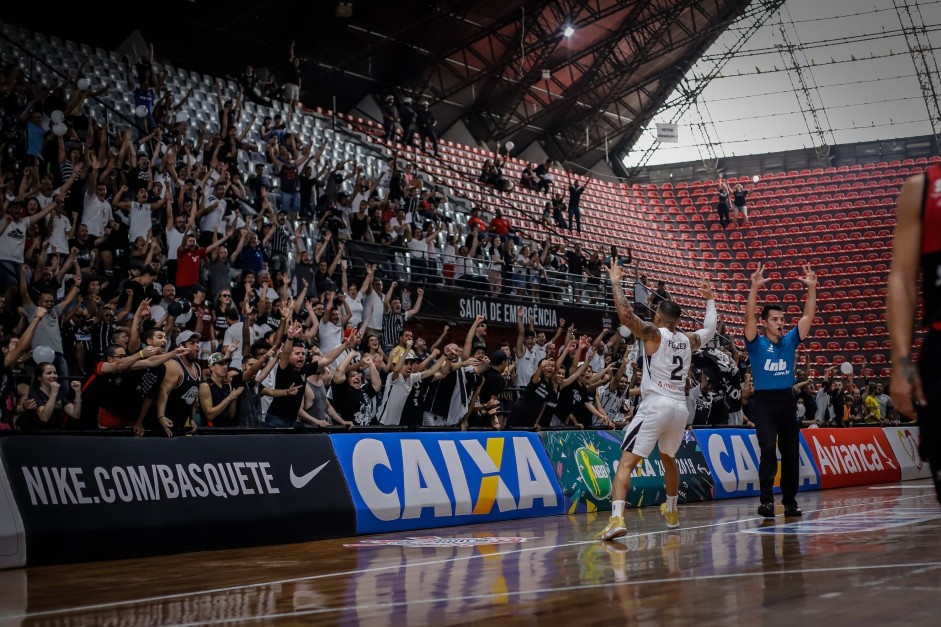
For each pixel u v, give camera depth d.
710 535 6.59
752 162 36.41
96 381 6.95
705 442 11.64
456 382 10.44
